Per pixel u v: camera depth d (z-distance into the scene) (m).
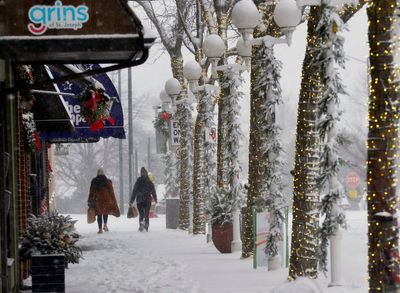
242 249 30.30
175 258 31.58
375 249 16.80
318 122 21.42
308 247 22.92
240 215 35.56
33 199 33.34
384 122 16.70
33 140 26.64
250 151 29.67
